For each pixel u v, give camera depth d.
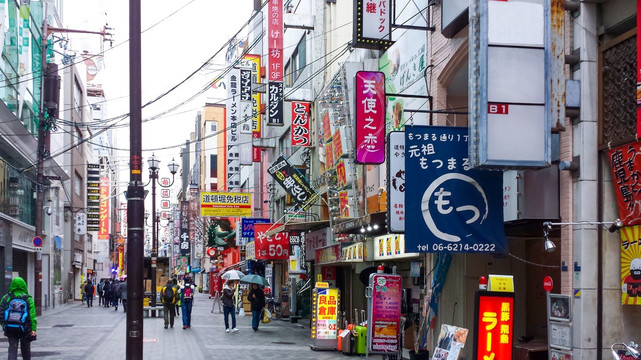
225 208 32.31
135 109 10.77
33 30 29.27
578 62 8.98
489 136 8.38
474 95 8.58
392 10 13.49
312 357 14.09
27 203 30.36
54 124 28.12
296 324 24.20
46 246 35.62
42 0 31.00
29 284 31.72
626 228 8.39
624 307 8.61
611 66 8.73
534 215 9.20
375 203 16.42
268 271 34.47
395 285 12.24
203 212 31.98
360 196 17.64
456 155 9.70
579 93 8.88
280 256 26.97
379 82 12.87
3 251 25.25
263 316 23.73
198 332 20.19
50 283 36.03
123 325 22.66
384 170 15.60
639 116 7.71
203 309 34.69
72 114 45.53
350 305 20.44
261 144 34.72
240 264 42.59
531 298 11.84
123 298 31.27
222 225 45.34
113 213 93.44
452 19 11.66
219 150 70.00
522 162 8.41
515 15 8.57
